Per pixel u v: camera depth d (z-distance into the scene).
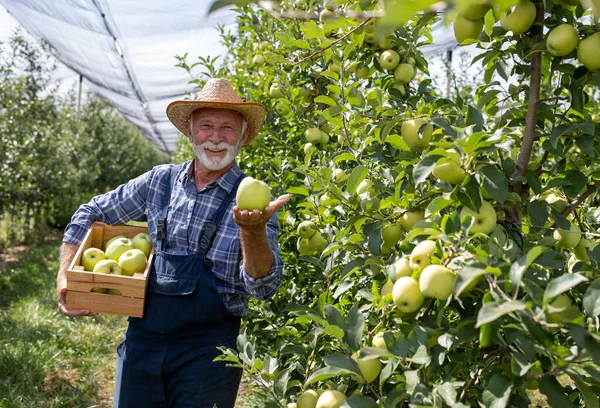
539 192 1.43
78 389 3.98
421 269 1.27
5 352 4.15
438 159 1.25
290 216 2.66
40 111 9.38
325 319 1.29
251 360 1.51
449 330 1.20
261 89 3.77
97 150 15.01
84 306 2.00
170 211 2.20
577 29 1.45
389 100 2.23
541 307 1.00
